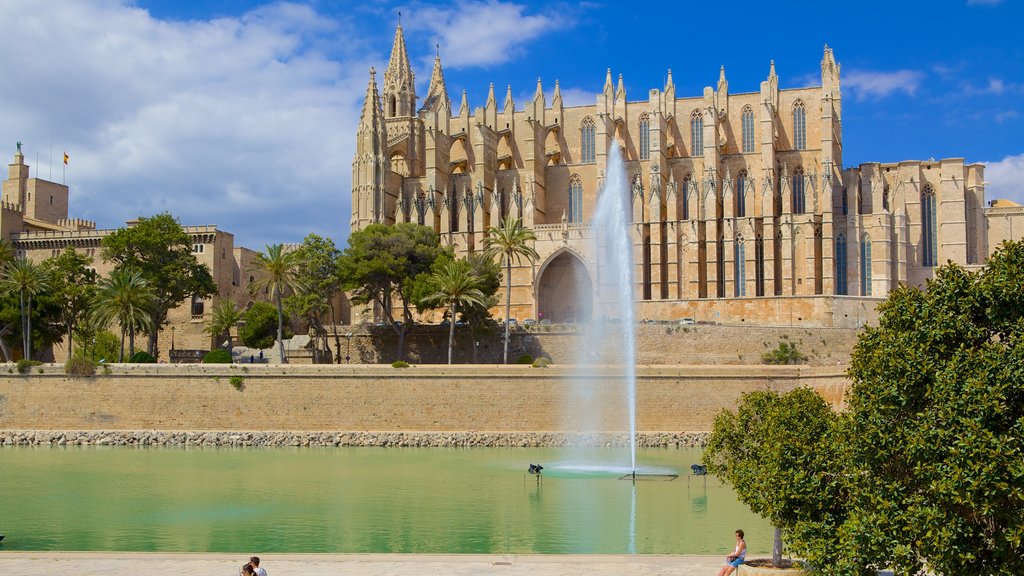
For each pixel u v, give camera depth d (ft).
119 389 276.62
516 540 137.90
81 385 277.64
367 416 271.69
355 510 163.22
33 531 146.20
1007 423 74.95
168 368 275.80
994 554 74.49
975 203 420.77
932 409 77.46
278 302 327.26
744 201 439.22
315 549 131.75
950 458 74.23
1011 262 83.35
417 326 353.31
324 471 211.61
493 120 497.46
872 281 401.49
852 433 85.30
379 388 272.51
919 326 82.74
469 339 345.92
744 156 442.50
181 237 374.22
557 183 469.57
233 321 395.55
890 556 78.59
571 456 242.99
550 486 189.98
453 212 465.47
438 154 458.50
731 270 413.18
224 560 106.93
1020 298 80.64
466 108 499.92
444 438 264.52
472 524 150.51
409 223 385.91
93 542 137.49
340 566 104.12
